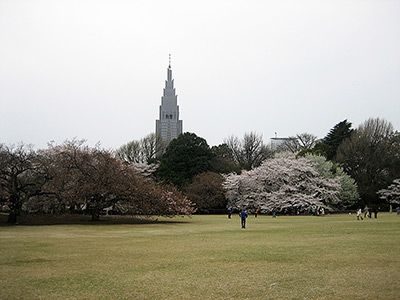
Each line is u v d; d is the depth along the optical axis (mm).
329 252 15773
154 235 24641
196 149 78812
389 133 72438
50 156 41938
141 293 9531
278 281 10633
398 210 54656
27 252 16406
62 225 34750
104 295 9359
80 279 11102
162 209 40250
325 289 9648
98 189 37281
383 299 8664
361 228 28234
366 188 69312
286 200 59219
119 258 14797
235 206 67562
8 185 36031
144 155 89062
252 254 15578
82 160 40219
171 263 13625
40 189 37375
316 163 64125
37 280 10984
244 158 91812
